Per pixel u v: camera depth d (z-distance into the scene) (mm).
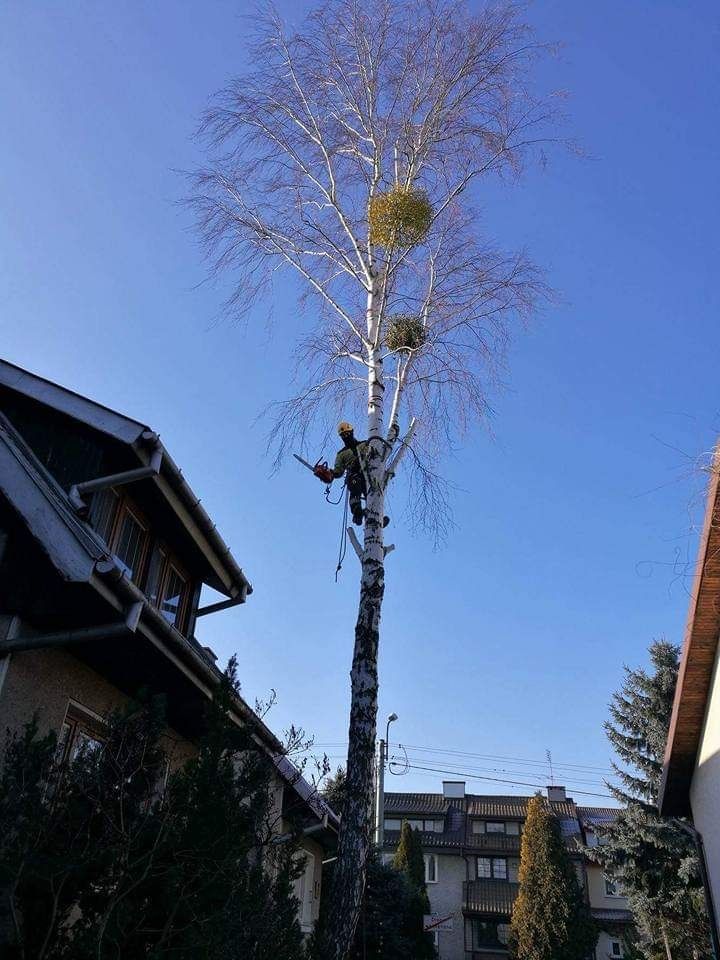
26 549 6398
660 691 23016
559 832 27781
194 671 7805
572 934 25875
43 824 4750
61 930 5168
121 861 5008
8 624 6172
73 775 5098
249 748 6180
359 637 7434
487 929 34781
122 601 6402
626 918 32906
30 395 8117
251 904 5719
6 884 4723
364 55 9461
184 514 9070
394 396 9008
